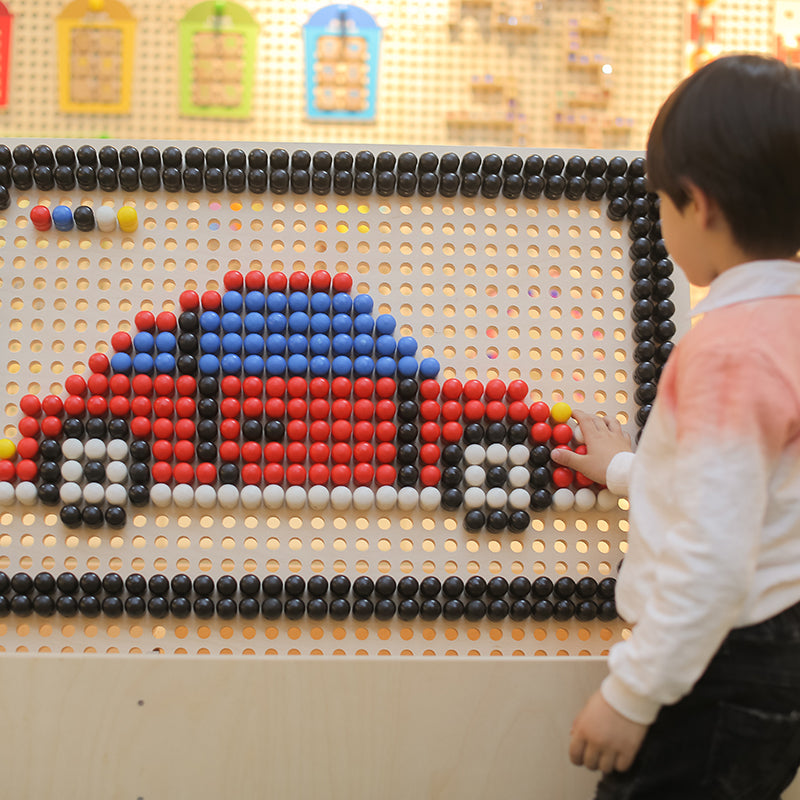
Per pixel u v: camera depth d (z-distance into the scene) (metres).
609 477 1.06
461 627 1.09
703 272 0.79
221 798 0.88
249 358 1.13
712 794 0.71
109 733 0.88
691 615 0.63
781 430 0.65
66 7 2.27
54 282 1.17
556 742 0.90
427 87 2.30
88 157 1.19
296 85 2.29
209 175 1.19
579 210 1.24
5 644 1.06
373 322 1.16
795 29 2.29
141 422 1.10
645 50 2.32
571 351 1.20
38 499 1.10
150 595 1.08
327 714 0.89
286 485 1.12
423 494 1.10
